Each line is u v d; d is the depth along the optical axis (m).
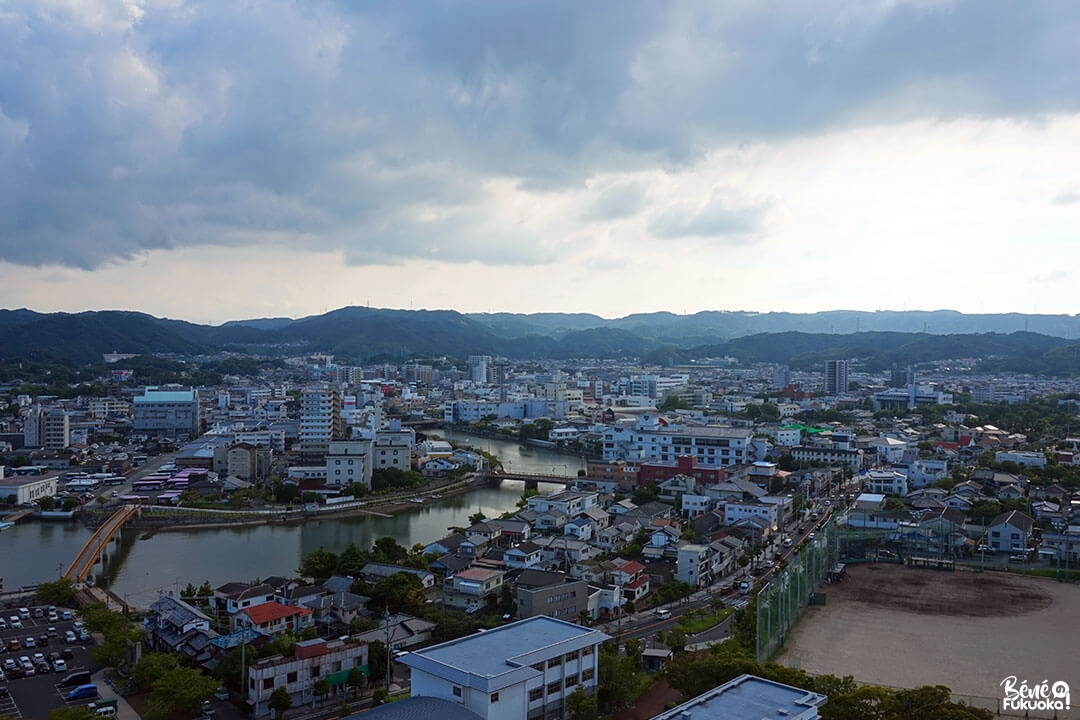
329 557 138.00
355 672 91.88
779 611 108.31
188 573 148.75
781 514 186.00
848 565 150.75
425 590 128.12
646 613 123.00
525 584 114.75
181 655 98.69
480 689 68.88
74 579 139.88
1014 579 140.75
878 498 190.38
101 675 96.31
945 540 155.25
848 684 80.19
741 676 71.50
